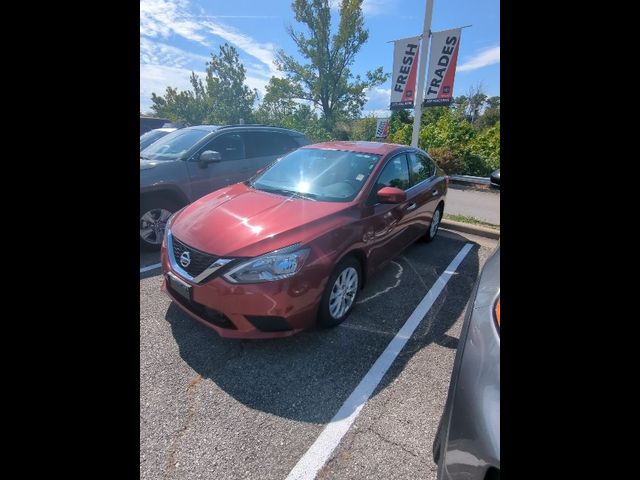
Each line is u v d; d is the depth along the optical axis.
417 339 2.70
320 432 1.87
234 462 1.69
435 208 4.73
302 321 2.39
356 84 31.33
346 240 2.63
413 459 1.73
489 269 1.63
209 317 2.43
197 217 2.77
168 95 36.47
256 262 2.26
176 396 2.05
